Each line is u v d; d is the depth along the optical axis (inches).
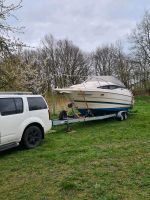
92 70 2938.0
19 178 299.6
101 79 667.4
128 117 676.1
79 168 312.2
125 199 230.4
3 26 470.3
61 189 259.1
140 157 336.2
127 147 388.8
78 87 602.5
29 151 408.5
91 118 585.9
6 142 390.3
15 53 534.9
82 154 366.6
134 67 2321.6
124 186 255.3
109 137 472.7
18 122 406.6
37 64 1125.1
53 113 730.2
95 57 2947.8
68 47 2842.0
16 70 592.1
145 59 2269.9
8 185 282.5
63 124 547.2
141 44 2267.5
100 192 245.4
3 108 392.2
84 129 562.3
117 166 309.9
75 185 261.9
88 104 608.1
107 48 2908.5
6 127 389.4
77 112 610.5
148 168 296.0
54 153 381.4
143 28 2253.9
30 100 432.8
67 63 2824.8
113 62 2832.2
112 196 235.6
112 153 361.4
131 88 2301.9
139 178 271.4
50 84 949.2
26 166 337.4
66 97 608.7
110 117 640.4
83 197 240.5
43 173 308.2
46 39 2709.2
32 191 262.8
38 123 436.1
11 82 555.5
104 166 312.7
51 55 2672.2
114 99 638.5
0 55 500.1
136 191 244.1
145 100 1440.7
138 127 552.1
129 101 678.5
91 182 269.1
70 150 390.9
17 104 412.2
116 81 676.1
